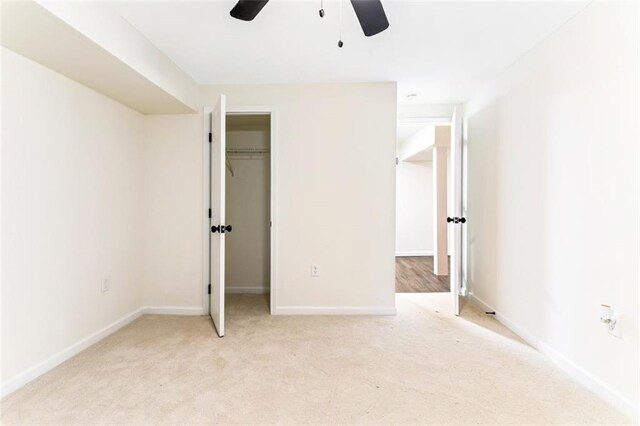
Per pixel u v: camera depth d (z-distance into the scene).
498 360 2.00
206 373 1.84
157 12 1.80
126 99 2.48
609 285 1.59
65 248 2.02
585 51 1.74
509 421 1.44
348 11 1.81
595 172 1.68
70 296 2.06
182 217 2.88
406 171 6.51
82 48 1.67
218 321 2.43
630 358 1.48
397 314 2.88
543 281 2.09
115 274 2.50
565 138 1.89
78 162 2.13
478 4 1.73
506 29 1.98
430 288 3.88
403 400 1.59
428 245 6.52
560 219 1.94
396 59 2.40
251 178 3.69
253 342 2.27
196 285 2.89
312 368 1.90
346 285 2.89
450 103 3.46
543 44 2.10
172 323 2.64
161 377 1.79
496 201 2.74
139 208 2.81
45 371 1.85
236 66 2.51
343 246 2.88
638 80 1.44
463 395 1.63
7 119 1.65
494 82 2.76
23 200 1.74
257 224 3.69
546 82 2.07
